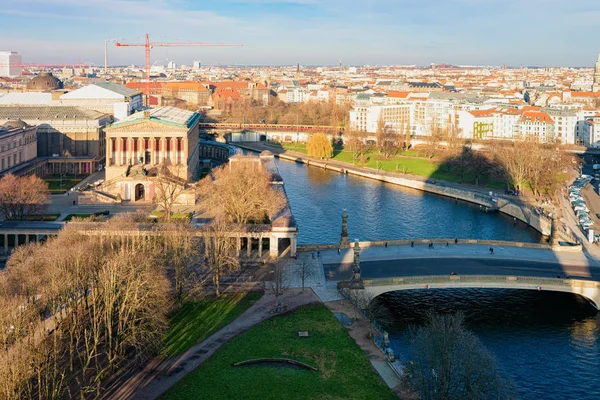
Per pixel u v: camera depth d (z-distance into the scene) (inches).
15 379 6638.8
